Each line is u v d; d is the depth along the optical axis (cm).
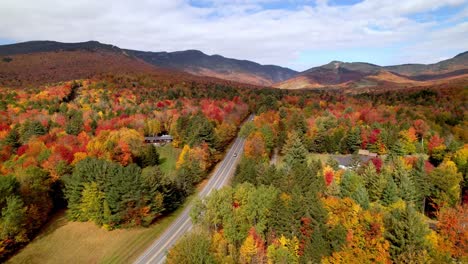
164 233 6631
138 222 6669
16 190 6262
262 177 7194
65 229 6638
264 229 5447
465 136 11488
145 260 5678
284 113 13600
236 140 13288
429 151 10238
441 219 5450
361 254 4728
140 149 10788
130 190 6544
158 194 7044
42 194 6894
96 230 6600
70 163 8544
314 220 5162
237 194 6034
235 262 4775
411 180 7156
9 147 10012
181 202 7962
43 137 10450
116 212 6669
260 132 10725
